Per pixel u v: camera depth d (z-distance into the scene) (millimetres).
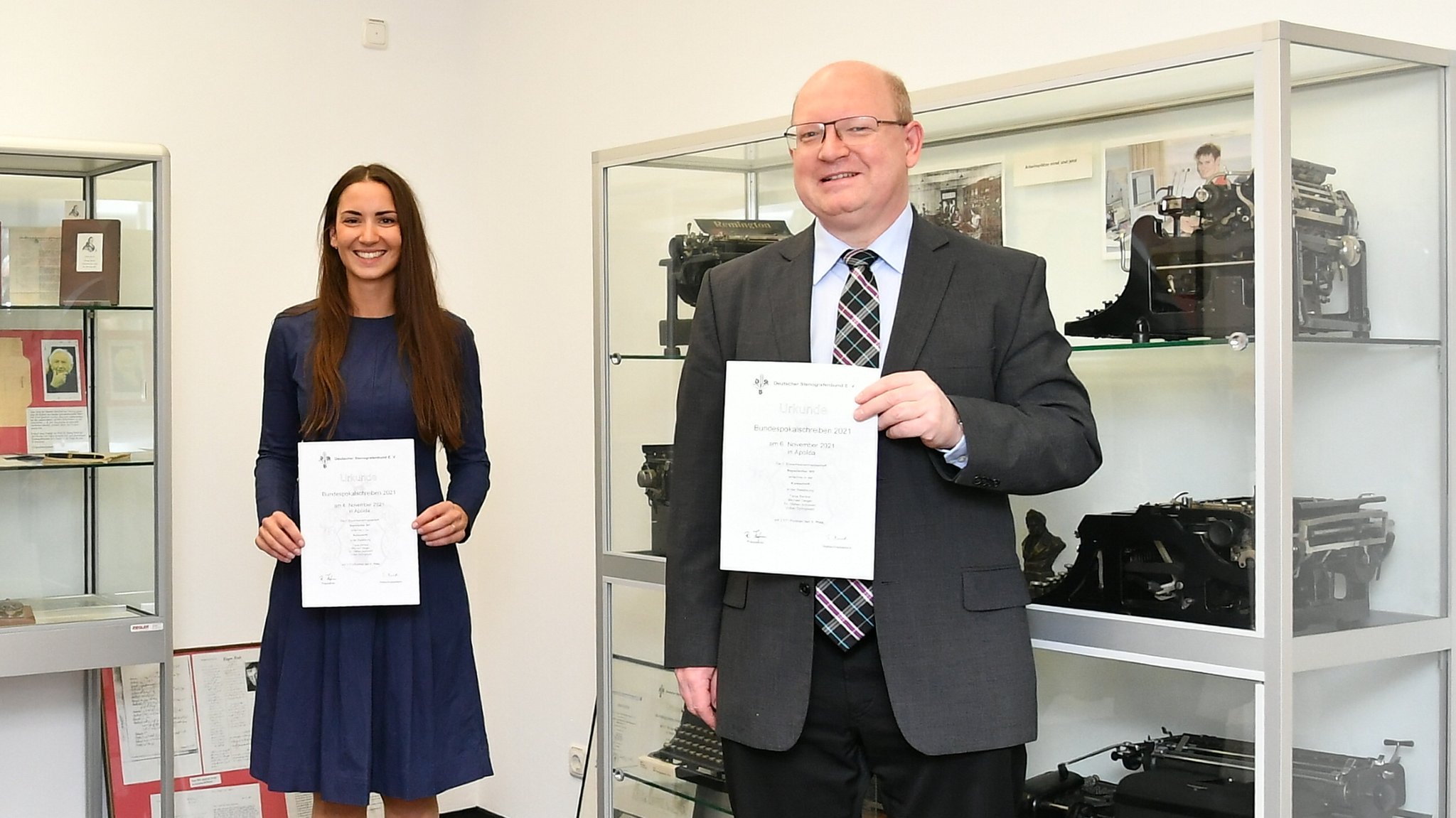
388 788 2631
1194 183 1943
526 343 4047
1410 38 2135
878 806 2041
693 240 2564
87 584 3018
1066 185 2111
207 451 3721
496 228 4168
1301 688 1865
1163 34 2438
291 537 2576
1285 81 1839
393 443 2590
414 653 2633
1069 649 2094
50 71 3459
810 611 1843
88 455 2988
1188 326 1962
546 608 3977
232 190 3771
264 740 2652
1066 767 2115
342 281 2682
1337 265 1923
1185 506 1962
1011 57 2699
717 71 3396
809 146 1854
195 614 3693
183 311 3684
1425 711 2045
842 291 1906
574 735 3877
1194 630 1927
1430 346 2051
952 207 2271
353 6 4023
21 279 2934
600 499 2830
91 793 3467
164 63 3650
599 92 3764
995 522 1860
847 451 1783
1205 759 1925
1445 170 2070
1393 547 1999
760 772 1907
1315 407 1894
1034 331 1842
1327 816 1900
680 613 2035
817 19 3125
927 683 1776
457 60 4266
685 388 2062
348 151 4016
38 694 3436
